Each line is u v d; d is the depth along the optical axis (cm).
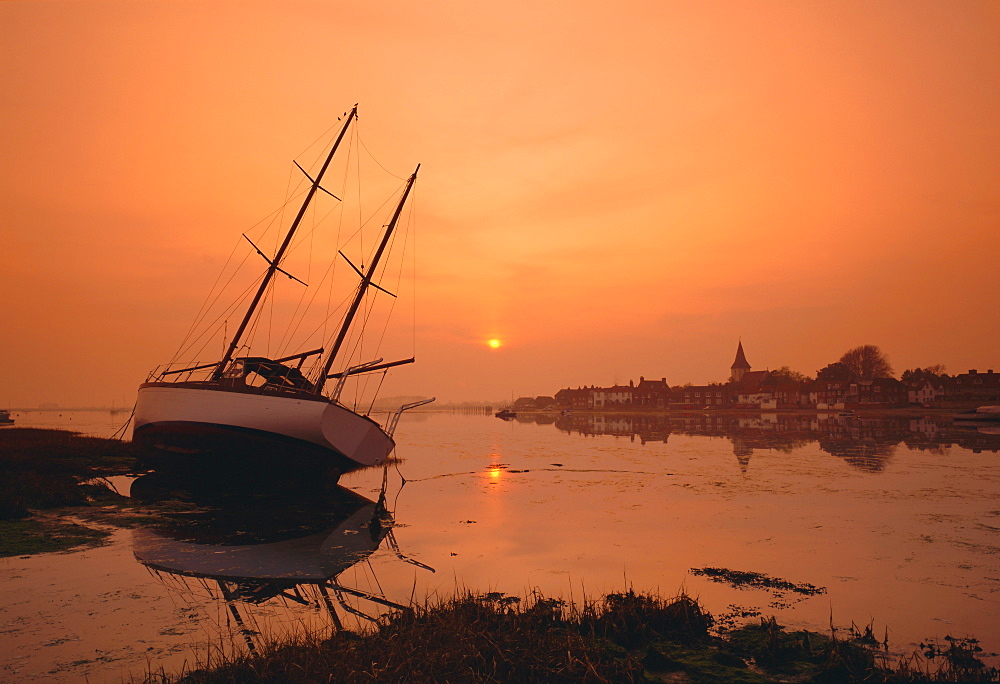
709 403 17975
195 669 707
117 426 9644
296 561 1243
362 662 693
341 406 2308
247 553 1313
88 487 2248
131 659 746
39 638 816
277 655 711
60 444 4003
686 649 774
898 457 3453
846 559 1250
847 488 2248
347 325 2962
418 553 1317
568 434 6844
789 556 1277
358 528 1598
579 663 694
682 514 1773
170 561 1233
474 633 777
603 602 962
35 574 1129
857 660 720
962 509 1814
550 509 1881
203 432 2322
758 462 3256
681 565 1209
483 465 3284
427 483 2559
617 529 1571
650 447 4512
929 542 1396
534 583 1083
